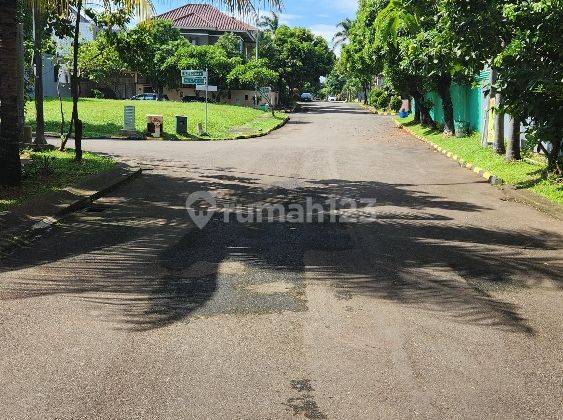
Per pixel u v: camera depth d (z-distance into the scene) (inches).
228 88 1913.1
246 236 290.7
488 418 126.0
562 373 147.2
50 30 616.7
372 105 2391.7
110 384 138.0
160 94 1984.5
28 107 1147.3
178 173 529.3
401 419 124.6
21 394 133.1
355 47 1448.1
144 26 535.2
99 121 1085.8
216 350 156.6
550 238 294.7
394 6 187.3
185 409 127.4
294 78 2388.0
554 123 414.6
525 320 182.4
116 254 251.9
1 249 248.4
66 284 209.6
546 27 389.1
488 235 299.7
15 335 165.0
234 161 633.6
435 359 153.5
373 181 499.8
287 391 135.6
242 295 200.4
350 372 145.3
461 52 432.8
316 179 507.5
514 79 394.3
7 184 377.7
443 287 212.4
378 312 186.2
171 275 222.4
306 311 186.1
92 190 397.7
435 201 403.9
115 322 175.2
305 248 267.4
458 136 897.5
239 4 371.2
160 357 152.3
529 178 473.1
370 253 259.3
